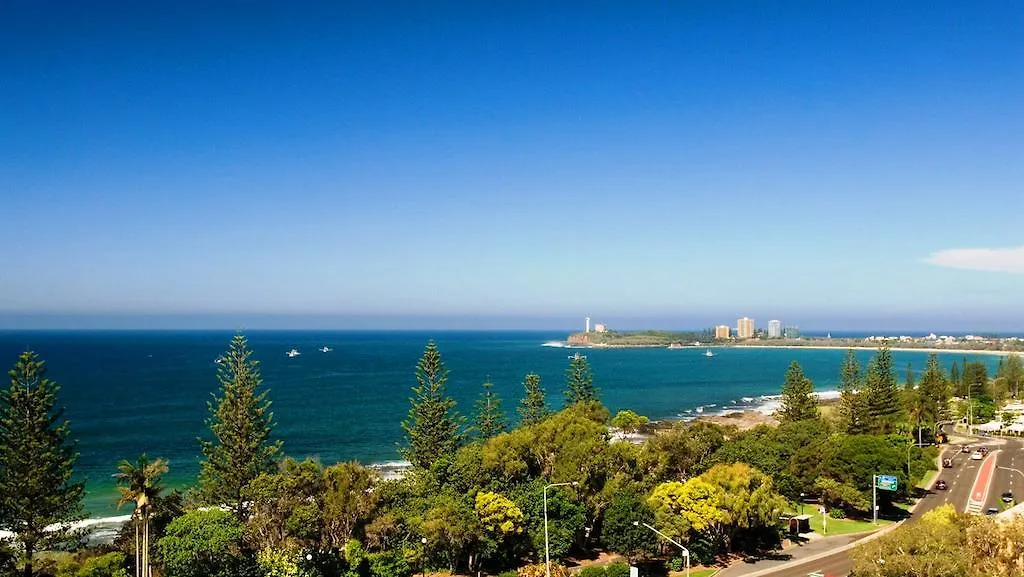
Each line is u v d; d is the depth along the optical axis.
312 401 171.88
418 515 54.28
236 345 67.19
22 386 50.66
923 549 40.94
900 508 75.88
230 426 64.88
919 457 82.69
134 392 182.25
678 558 55.41
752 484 61.19
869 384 112.50
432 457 78.62
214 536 44.84
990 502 77.56
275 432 129.88
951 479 90.00
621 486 61.22
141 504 44.53
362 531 53.94
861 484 71.69
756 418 159.38
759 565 56.38
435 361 81.50
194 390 186.88
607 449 63.84
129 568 50.59
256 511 53.53
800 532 66.44
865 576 41.75
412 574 53.72
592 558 58.62
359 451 114.69
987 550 41.56
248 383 66.75
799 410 110.62
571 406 94.56
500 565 55.69
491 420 88.12
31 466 50.22
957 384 164.88
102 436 121.88
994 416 149.25
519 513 54.41
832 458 74.25
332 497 52.69
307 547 52.34
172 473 97.00
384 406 163.25
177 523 46.00
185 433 124.81
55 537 52.41
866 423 100.12
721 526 58.03
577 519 57.41
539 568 49.88
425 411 80.50
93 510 78.81
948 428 139.75
